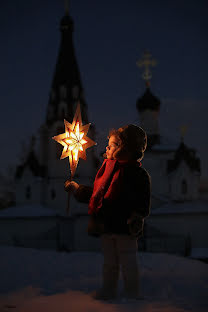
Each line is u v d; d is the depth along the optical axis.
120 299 2.72
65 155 2.69
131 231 2.57
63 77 42.16
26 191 43.22
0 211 41.38
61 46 44.06
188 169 42.03
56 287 3.29
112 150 2.76
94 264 4.64
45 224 39.47
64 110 40.38
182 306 2.60
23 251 5.21
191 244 36.59
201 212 36.91
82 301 2.63
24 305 2.51
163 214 37.25
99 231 2.72
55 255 5.14
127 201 2.64
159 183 42.06
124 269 2.72
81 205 39.41
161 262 4.90
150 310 2.35
